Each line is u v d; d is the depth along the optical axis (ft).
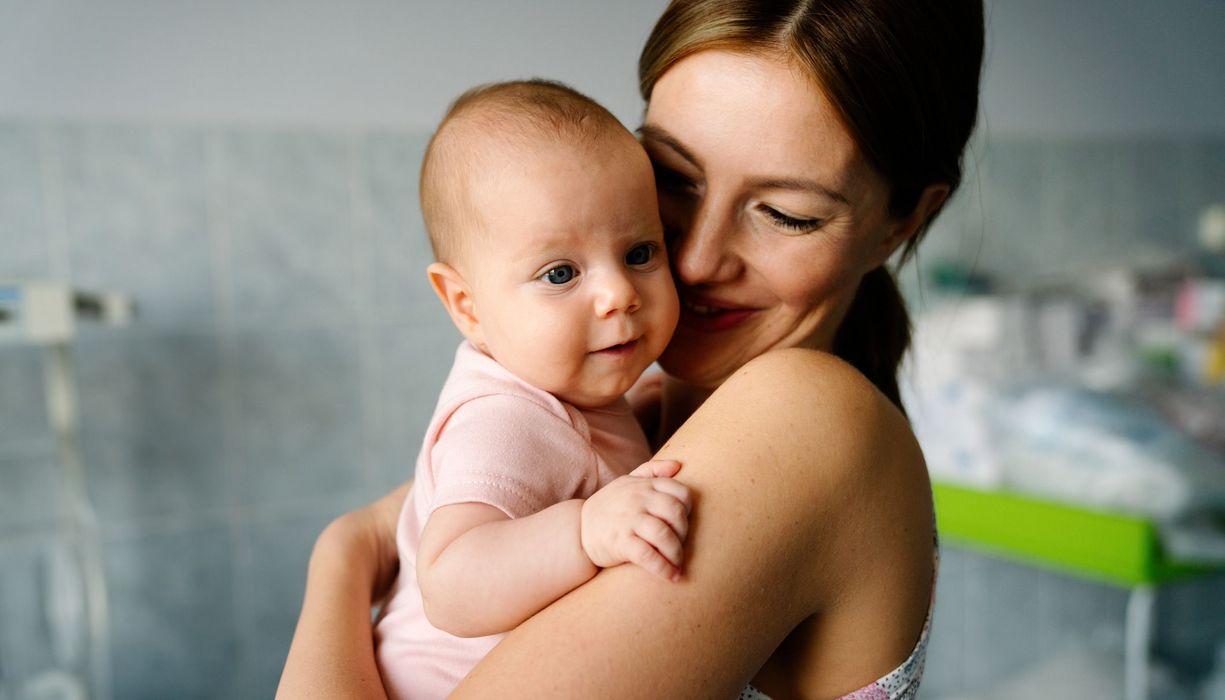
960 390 7.33
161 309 6.63
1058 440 6.83
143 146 6.47
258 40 6.77
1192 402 7.51
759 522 1.77
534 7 7.64
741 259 2.27
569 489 2.09
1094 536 6.30
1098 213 10.72
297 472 7.19
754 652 1.78
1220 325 9.17
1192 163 11.43
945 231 9.63
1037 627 10.24
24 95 6.14
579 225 2.13
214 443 6.89
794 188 2.15
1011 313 8.70
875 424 1.99
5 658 6.40
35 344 6.32
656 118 2.29
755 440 1.85
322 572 2.48
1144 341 9.15
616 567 1.73
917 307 9.23
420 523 2.24
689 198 2.30
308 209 7.04
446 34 7.37
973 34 2.34
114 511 6.63
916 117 2.19
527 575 1.78
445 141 2.31
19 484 6.36
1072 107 10.46
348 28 7.05
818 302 2.39
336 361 7.25
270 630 7.19
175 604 6.86
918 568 2.07
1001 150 9.96
